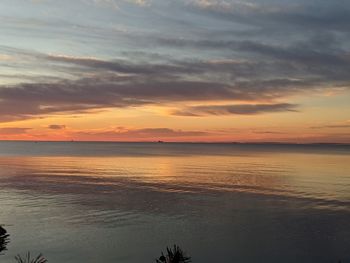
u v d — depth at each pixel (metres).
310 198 72.62
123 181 100.44
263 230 47.00
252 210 60.16
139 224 49.50
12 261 34.75
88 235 43.62
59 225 48.34
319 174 123.88
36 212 56.69
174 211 58.78
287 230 46.91
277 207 62.66
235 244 41.06
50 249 38.56
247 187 89.31
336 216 55.44
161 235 44.22
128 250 38.62
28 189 82.38
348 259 36.62
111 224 49.44
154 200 69.25
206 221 51.66
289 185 93.44
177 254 22.02
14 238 42.12
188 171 134.25
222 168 148.50
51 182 95.88
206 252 38.47
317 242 41.84
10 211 57.25
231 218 53.78
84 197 71.94
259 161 198.50
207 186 90.88
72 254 37.09
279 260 36.34
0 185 89.06
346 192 80.81
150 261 35.62
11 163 165.12
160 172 129.25
